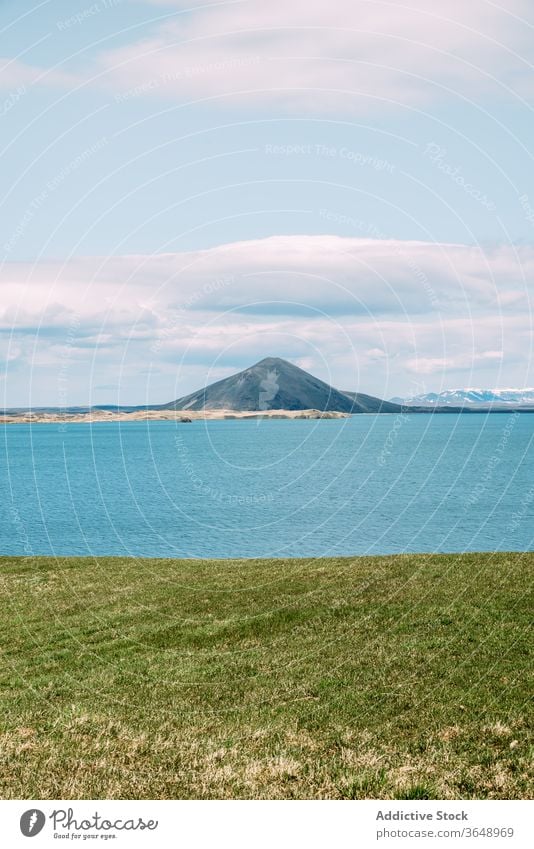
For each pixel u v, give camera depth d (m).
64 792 11.05
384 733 13.09
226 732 13.63
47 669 19.19
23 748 12.96
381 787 10.80
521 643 18.17
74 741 13.34
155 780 11.34
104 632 22.55
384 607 22.98
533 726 12.95
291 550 53.50
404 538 58.06
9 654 20.83
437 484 102.81
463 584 25.05
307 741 12.92
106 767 11.93
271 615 23.25
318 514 75.38
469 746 12.20
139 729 14.05
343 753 12.20
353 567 29.67
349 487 102.00
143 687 17.11
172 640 21.34
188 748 12.77
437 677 16.16
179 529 67.00
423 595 23.98
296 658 18.67
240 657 19.22
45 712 15.48
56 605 26.25
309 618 22.62
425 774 11.21
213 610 24.47
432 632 19.86
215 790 11.00
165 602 25.94
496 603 22.25
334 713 14.39
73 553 54.44
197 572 31.08
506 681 15.55
